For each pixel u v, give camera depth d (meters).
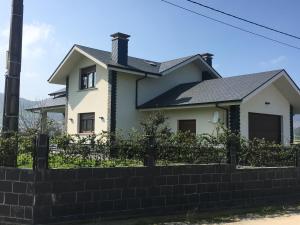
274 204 13.20
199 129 19.73
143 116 22.23
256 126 19.73
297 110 23.22
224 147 12.25
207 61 26.14
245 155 13.12
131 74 21.81
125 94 21.61
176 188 10.88
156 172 10.55
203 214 11.15
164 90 23.33
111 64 20.56
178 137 11.45
